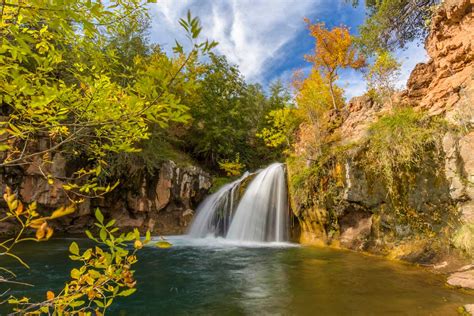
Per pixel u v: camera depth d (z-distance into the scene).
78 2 1.37
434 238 6.77
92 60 2.62
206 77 21.72
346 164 9.21
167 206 15.37
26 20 1.63
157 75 1.40
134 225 14.45
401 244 7.40
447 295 4.48
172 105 1.49
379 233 8.05
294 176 11.74
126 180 14.26
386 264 6.71
